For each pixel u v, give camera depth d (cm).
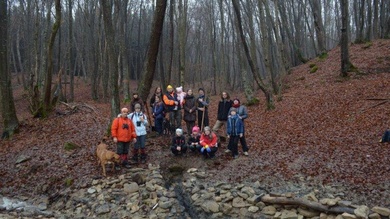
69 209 746
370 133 980
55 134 1252
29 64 2708
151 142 1070
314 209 651
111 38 1140
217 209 709
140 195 766
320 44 2439
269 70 1520
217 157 962
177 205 733
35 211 729
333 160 838
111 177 848
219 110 1110
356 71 1691
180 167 895
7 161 1042
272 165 866
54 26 1406
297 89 1800
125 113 907
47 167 950
